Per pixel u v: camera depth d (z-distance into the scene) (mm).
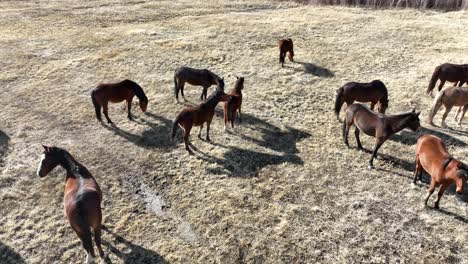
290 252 7074
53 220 7738
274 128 10953
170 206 8164
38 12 22438
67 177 7023
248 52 16234
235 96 10352
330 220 7750
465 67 11766
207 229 7570
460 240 7203
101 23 20516
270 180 8867
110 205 8156
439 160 7422
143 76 14141
